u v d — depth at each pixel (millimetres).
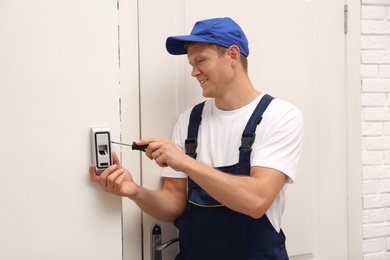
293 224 1648
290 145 1246
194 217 1314
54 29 1042
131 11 1435
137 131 1455
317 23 1661
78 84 1065
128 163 1441
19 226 1041
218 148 1320
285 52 1617
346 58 1706
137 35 1446
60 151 1060
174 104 1498
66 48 1053
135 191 1143
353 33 1709
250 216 1223
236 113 1316
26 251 1047
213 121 1362
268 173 1188
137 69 1449
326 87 1682
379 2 1746
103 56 1082
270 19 1592
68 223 1073
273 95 1605
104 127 1086
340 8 1691
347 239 1740
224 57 1260
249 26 1564
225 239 1256
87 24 1066
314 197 1678
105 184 1071
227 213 1257
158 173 1479
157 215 1343
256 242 1238
